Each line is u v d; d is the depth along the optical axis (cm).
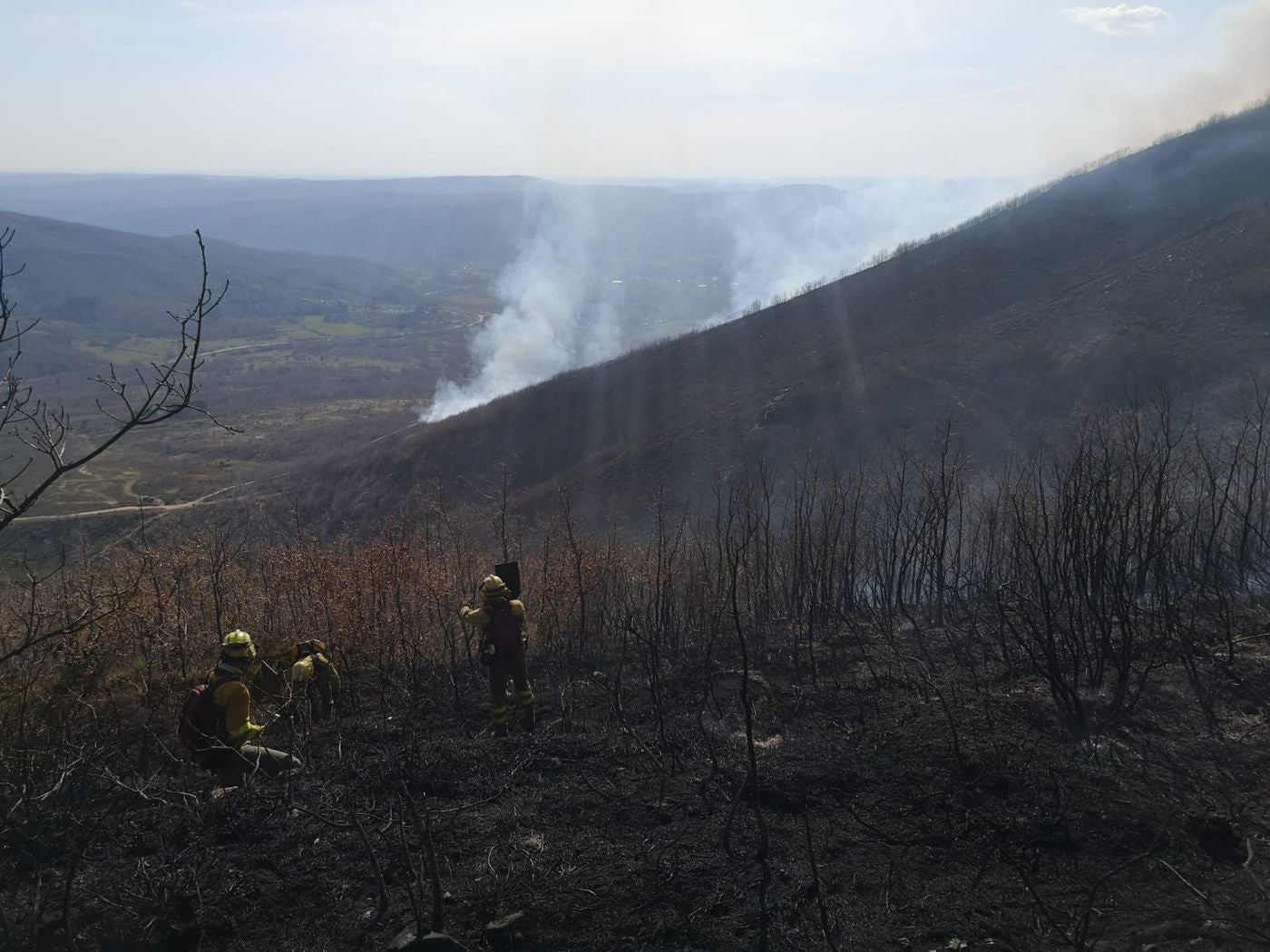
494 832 402
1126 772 440
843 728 514
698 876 361
